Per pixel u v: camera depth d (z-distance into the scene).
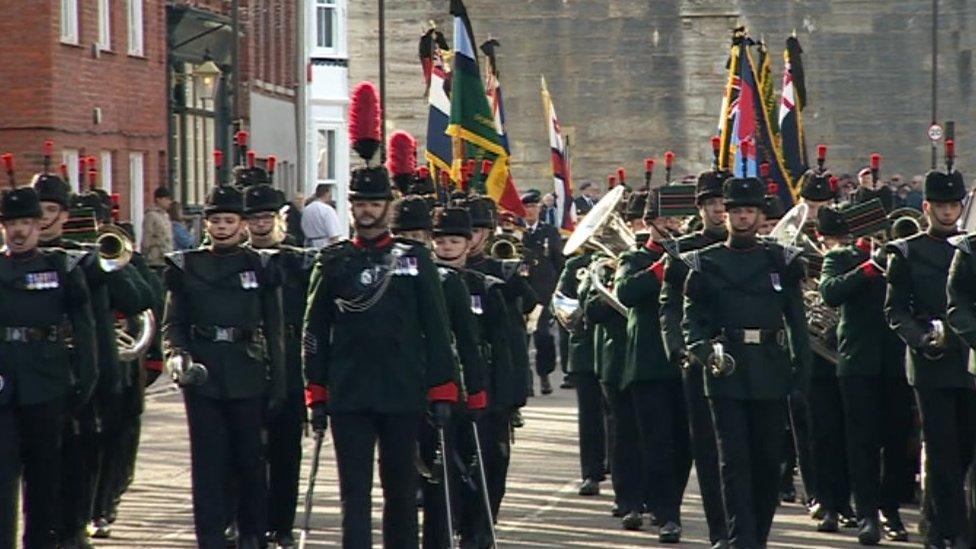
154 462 62.91
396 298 38.28
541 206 111.06
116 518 51.09
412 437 38.38
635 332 48.34
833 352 49.28
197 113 138.12
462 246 42.97
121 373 46.84
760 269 43.31
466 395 40.69
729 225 43.53
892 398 48.03
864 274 46.97
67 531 44.69
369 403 38.00
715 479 44.97
